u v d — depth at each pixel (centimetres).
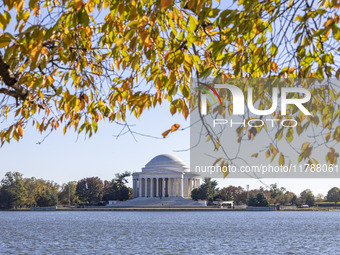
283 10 809
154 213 18900
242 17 774
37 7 867
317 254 5794
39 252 5925
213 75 1053
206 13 793
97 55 1285
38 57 821
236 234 8625
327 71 934
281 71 962
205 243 6975
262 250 6159
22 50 835
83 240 7475
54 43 1051
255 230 9631
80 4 737
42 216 16938
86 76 1142
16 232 9181
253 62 944
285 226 10919
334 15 823
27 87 1141
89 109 1215
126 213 18988
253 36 907
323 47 919
